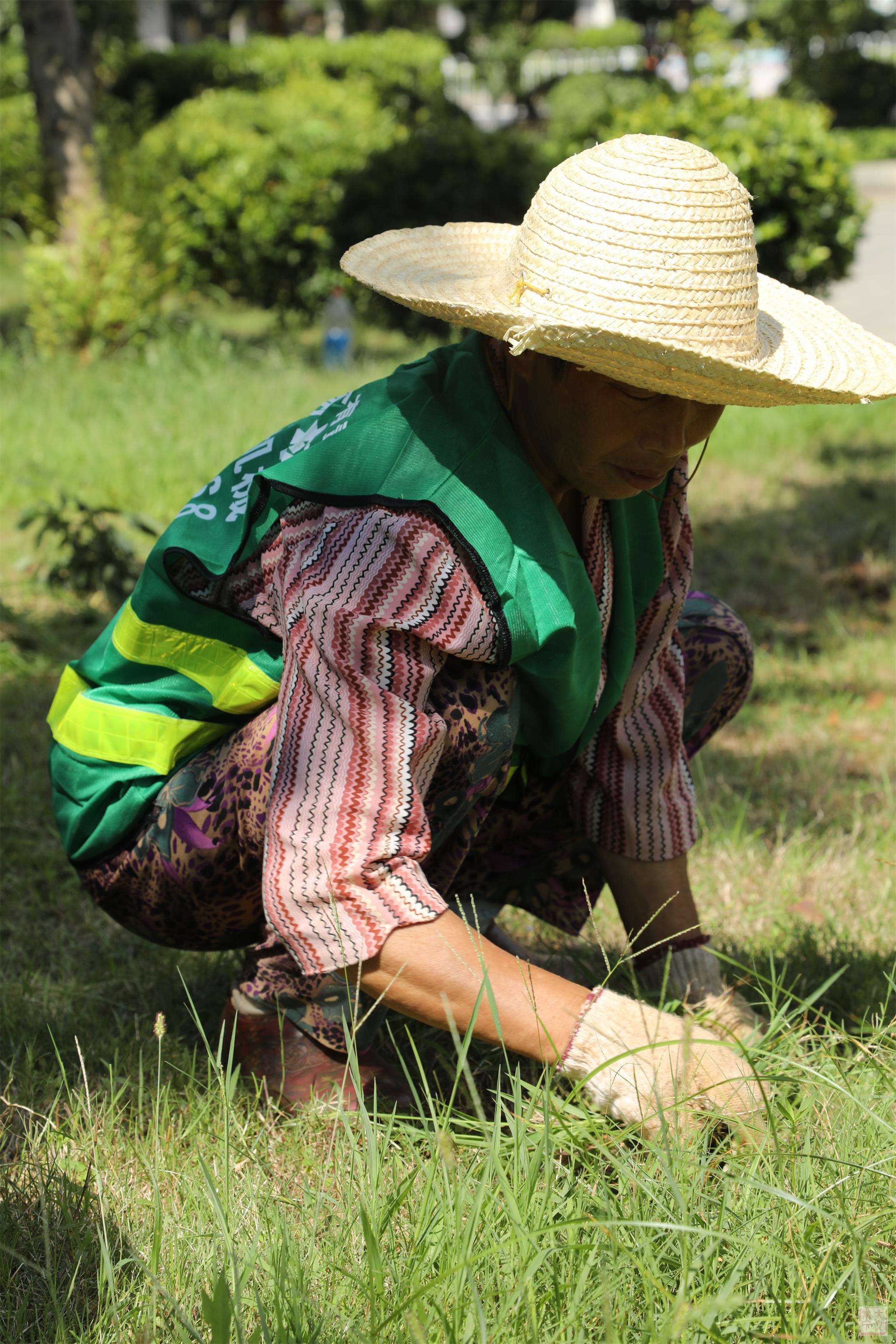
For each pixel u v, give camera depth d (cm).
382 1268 146
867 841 313
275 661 194
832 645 475
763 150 1056
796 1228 157
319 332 1219
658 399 164
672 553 207
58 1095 197
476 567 171
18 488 614
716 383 155
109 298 942
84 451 664
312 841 166
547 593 175
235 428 715
